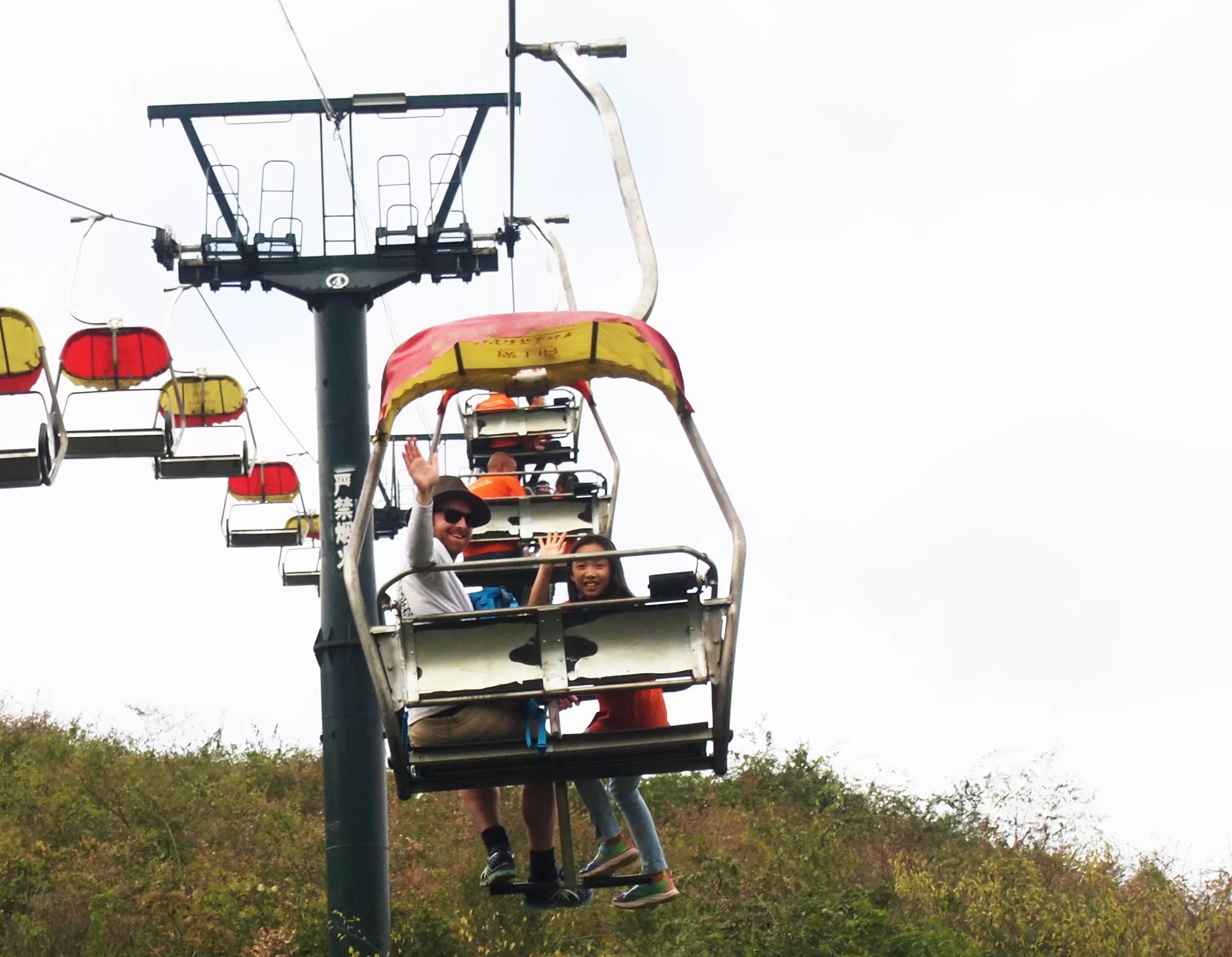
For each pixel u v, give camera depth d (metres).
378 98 25.02
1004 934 23.53
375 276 24.28
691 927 21.97
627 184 15.83
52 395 19.28
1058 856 29.44
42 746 33.00
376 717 22.52
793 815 32.97
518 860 27.14
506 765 11.93
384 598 12.26
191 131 24.58
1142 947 23.02
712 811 33.09
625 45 16.97
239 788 31.55
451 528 12.66
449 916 23.69
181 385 26.67
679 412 12.57
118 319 22.45
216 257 24.09
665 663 11.73
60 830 26.98
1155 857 28.23
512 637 11.75
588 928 24.03
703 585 11.91
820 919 22.14
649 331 12.74
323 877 25.55
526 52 16.98
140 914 22.06
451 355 13.04
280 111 24.86
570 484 21.73
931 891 25.00
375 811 22.22
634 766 12.05
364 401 24.02
